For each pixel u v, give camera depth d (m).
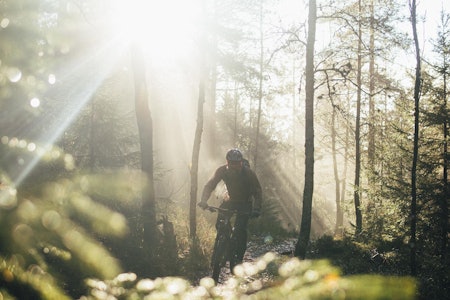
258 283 1.85
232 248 7.64
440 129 13.22
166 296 1.67
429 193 12.48
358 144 21.55
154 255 8.84
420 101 13.55
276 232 19.09
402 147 13.30
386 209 13.65
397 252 10.74
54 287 2.14
